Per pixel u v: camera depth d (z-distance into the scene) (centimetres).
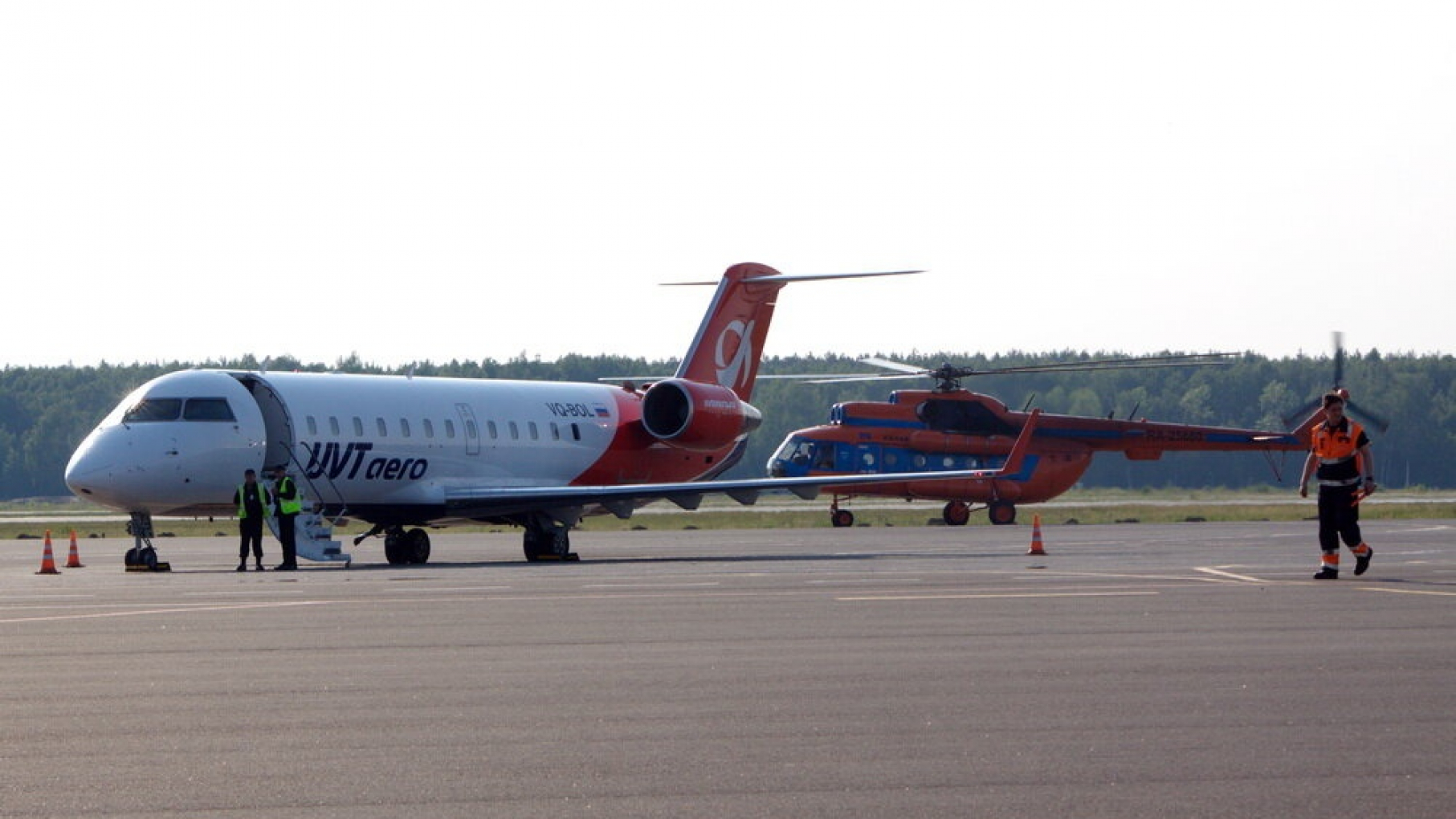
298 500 4850
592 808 1338
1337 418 3581
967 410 9456
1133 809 1317
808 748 1571
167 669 2150
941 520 9988
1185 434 9650
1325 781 1413
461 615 2870
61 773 1482
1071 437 9600
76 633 2606
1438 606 2884
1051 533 7531
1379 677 1997
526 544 5709
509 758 1537
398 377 5788
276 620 2808
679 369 6481
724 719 1738
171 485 5003
